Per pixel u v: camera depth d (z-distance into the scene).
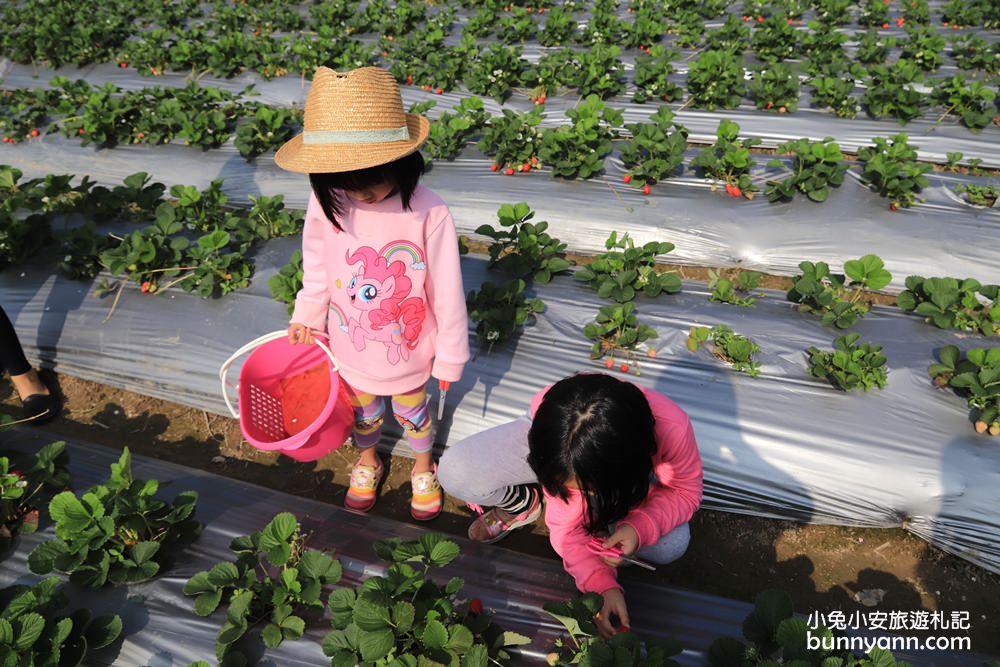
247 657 2.12
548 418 1.70
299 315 2.46
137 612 2.25
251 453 3.43
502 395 3.29
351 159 1.90
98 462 3.05
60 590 2.24
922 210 4.47
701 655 2.22
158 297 3.95
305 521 2.73
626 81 6.99
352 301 2.28
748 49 7.83
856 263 3.71
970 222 4.36
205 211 4.59
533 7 9.48
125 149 5.86
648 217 4.60
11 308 4.00
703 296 3.85
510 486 2.51
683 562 2.85
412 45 7.89
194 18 9.98
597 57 6.77
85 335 3.85
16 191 4.91
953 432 2.95
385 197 2.08
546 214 4.72
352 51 7.77
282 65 7.60
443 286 2.29
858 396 3.11
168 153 5.75
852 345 3.29
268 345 2.58
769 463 2.96
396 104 1.97
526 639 2.10
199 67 7.83
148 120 5.85
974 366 3.12
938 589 2.75
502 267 3.97
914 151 4.65
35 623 1.99
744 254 4.39
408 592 2.13
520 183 4.98
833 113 6.13
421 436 2.78
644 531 2.08
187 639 2.17
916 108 5.82
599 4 9.20
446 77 7.06
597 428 1.63
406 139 1.98
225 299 3.89
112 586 2.32
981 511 2.76
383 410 2.77
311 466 3.35
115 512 2.38
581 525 2.22
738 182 4.68
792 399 3.14
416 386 2.52
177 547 2.51
